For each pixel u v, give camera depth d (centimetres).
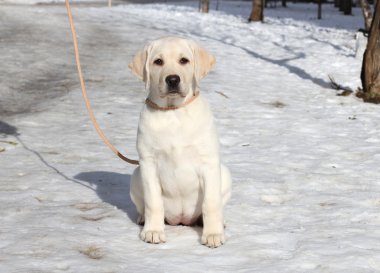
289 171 730
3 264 421
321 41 2153
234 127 1006
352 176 707
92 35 2117
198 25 2570
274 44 2061
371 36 1246
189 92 450
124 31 2250
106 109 1128
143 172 466
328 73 1550
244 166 753
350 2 3922
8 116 1076
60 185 650
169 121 446
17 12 2688
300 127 1009
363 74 1266
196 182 464
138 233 494
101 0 4847
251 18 2875
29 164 755
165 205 485
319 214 557
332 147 870
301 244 469
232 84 1389
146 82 452
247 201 595
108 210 560
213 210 462
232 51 1877
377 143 894
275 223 529
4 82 1377
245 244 470
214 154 455
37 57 1681
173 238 480
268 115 1105
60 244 464
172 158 451
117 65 1616
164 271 414
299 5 5069
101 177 691
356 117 1091
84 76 1466
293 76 1523
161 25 2494
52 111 1107
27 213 549
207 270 418
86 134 938
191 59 450
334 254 447
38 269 415
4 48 1789
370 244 470
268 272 414
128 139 910
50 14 2691
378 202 601
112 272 412
